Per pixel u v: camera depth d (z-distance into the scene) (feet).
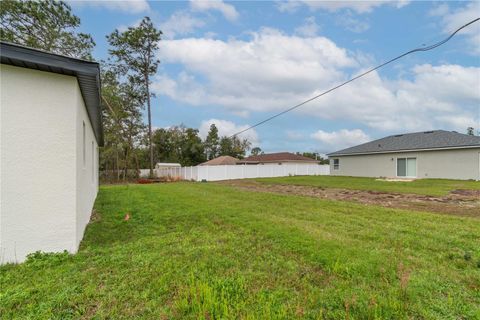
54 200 11.95
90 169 23.09
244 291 8.31
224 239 14.08
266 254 11.69
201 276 9.21
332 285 8.79
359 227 16.19
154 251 12.14
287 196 31.55
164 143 142.00
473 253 11.50
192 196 32.32
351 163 75.25
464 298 7.89
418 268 10.06
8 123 11.11
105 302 7.77
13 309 7.42
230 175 77.66
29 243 11.41
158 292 8.30
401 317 6.87
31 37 58.23
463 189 37.42
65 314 7.20
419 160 57.72
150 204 26.48
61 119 12.17
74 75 12.32
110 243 14.02
